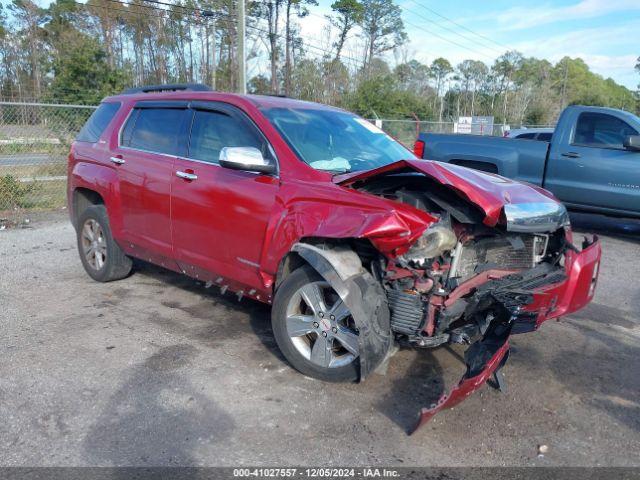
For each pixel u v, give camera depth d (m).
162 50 47.34
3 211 10.37
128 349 4.35
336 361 3.78
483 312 3.72
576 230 9.60
